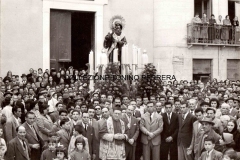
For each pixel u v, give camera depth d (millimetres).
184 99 14312
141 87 17297
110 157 10883
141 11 26375
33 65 23078
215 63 27781
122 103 14164
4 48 22375
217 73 27875
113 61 19156
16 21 22672
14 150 9062
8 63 22453
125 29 25844
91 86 18781
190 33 26578
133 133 11648
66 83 20875
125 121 11547
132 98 16766
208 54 27500
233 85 21516
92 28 25484
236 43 28062
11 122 10250
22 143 9227
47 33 23438
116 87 16625
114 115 11219
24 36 22859
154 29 26750
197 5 28391
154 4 26703
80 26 26484
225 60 28156
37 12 23188
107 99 13523
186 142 11406
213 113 9930
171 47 26250
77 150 8828
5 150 9094
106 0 25172
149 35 26672
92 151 10844
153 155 12008
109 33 21469
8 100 11945
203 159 8219
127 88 17219
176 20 26328
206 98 14117
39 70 21250
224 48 28109
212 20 27016
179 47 26406
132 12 26094
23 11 22828
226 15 27875
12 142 9094
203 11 28453
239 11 29266
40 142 10461
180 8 26422
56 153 8305
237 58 28672
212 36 27094
